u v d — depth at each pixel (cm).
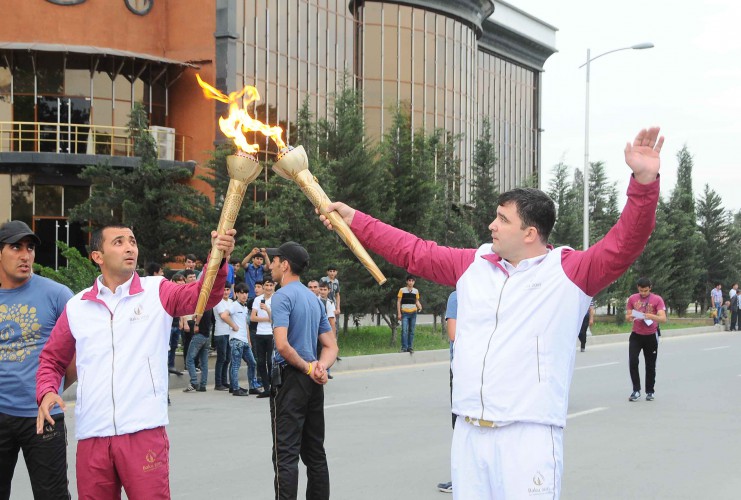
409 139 2378
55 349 428
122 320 417
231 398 1291
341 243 2112
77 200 2788
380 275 353
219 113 2847
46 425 470
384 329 2648
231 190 379
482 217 3034
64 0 2753
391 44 3881
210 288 381
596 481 745
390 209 2212
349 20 3672
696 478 758
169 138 2773
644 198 308
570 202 3719
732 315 3734
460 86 4244
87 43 2781
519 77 5728
